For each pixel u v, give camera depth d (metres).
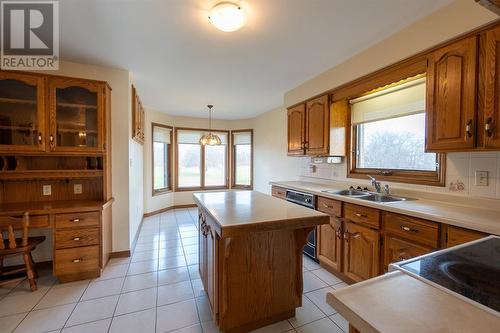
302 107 3.44
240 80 3.33
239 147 6.35
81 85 2.51
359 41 2.29
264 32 2.11
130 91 3.10
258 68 2.92
